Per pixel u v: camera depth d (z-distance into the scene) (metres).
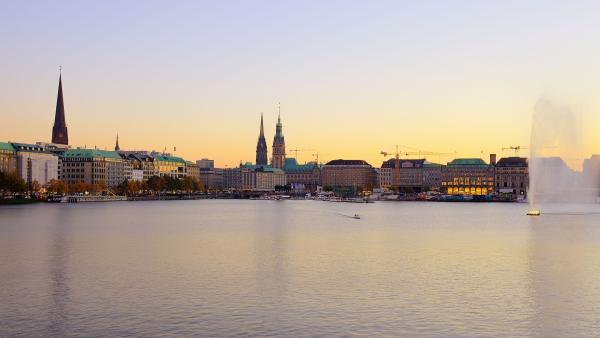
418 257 111.31
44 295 78.31
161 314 69.31
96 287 83.06
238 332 63.00
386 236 153.12
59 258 109.19
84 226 180.25
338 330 63.66
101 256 112.19
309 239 144.75
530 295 78.56
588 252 118.69
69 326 65.00
